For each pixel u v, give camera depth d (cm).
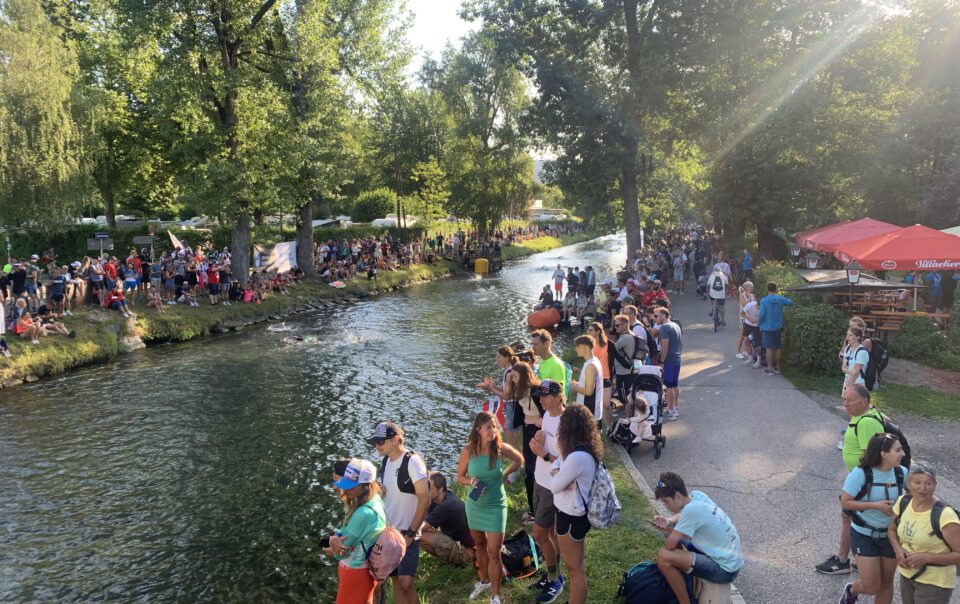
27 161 2498
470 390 1722
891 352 1600
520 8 3212
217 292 2786
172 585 862
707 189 3100
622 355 1123
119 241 3441
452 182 5606
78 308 2320
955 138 2695
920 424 1105
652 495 852
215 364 2055
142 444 1368
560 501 542
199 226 4544
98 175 3650
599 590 629
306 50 2998
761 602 604
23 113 2533
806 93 2645
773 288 1445
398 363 2033
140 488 1157
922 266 1548
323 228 4438
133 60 3172
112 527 1019
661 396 1016
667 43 2891
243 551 945
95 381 1866
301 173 3234
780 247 3297
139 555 936
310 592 842
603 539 739
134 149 3506
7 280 2150
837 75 2758
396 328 2628
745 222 2977
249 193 2789
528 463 803
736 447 1012
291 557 927
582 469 532
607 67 3309
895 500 530
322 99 3153
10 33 2583
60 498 1121
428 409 1564
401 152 5703
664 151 3559
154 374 1938
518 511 854
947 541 462
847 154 2800
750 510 796
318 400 1655
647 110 3098
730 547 508
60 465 1262
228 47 2864
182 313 2567
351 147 3478
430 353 2167
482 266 4684
